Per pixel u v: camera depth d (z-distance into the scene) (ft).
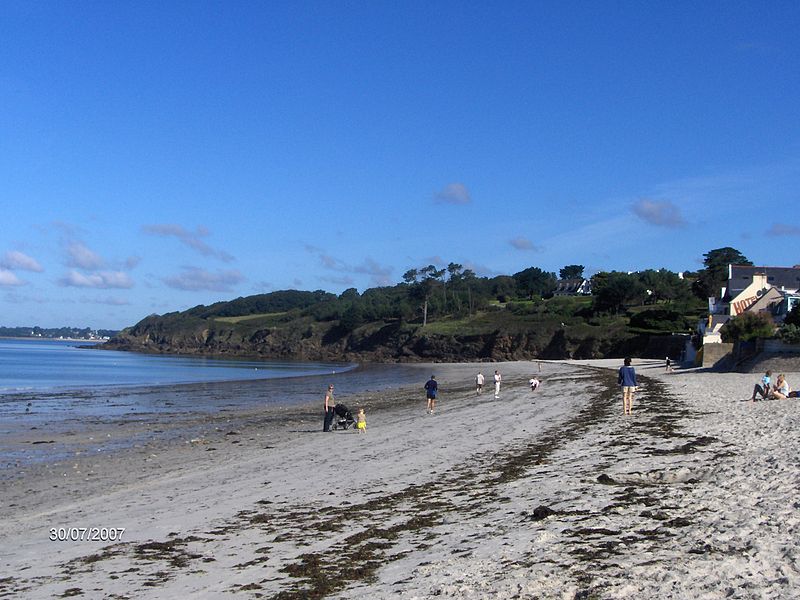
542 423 86.48
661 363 279.28
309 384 221.66
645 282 479.00
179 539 38.60
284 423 109.50
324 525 39.73
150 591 29.73
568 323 460.55
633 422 78.64
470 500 43.55
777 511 32.24
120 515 46.75
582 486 43.52
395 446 73.05
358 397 165.99
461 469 55.77
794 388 119.24
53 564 35.01
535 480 47.73
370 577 29.40
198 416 123.65
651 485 42.29
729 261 499.51
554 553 29.19
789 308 231.30
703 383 140.36
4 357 478.18
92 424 111.34
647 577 24.88
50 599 29.35
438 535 35.45
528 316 498.69
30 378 255.70
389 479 53.36
